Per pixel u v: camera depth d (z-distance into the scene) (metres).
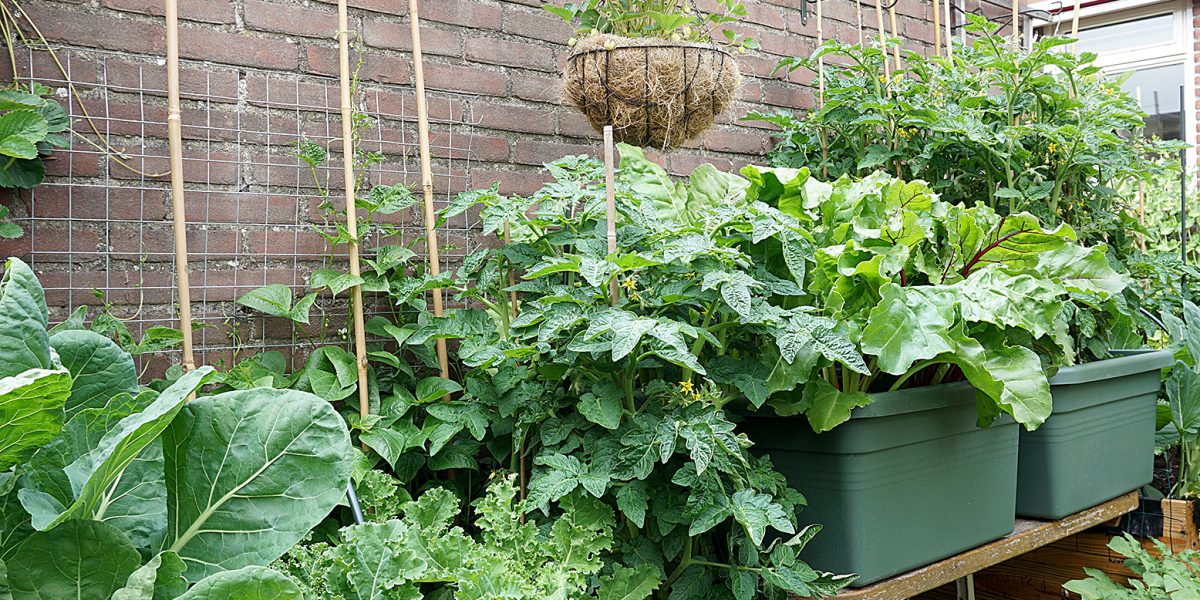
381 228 2.07
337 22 2.13
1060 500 2.14
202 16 1.95
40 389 0.75
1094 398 2.21
